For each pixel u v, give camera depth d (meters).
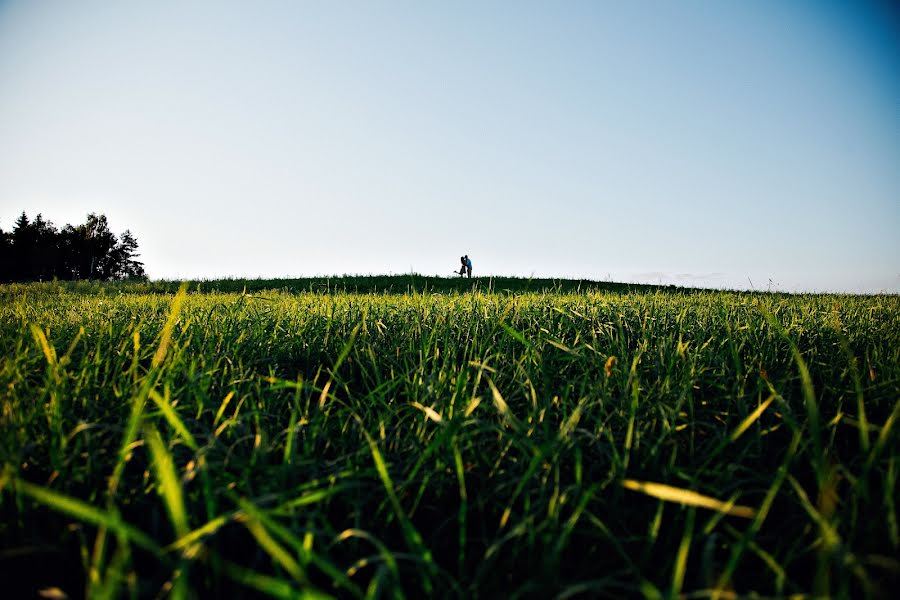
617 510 1.13
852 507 1.04
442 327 2.83
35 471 1.31
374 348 2.65
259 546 1.02
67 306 4.86
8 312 3.79
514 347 2.51
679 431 1.62
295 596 0.67
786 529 1.14
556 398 1.71
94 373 1.82
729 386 1.97
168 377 1.58
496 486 1.24
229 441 1.44
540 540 1.05
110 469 1.30
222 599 0.92
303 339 2.72
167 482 0.74
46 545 0.96
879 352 2.26
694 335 2.74
